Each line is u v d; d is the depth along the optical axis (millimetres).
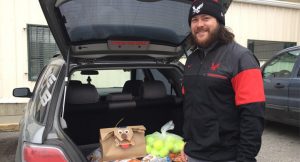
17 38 6645
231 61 1611
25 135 1896
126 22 2248
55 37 2076
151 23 2320
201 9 1687
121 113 2859
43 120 1907
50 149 1669
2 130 5715
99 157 2375
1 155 4488
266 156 4414
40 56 6914
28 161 1667
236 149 1680
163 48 2662
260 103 1543
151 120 3029
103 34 2318
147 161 2303
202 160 1730
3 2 6441
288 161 4211
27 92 3518
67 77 2141
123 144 2314
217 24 1700
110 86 3520
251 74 1555
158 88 2955
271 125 6301
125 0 2016
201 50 1757
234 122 1660
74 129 2738
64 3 1850
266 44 9758
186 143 1870
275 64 5598
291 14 10000
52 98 2031
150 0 2049
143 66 2707
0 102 6574
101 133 2314
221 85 1621
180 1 2084
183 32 2447
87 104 2627
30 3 6680
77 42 2312
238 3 9039
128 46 2496
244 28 9273
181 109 2957
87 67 2480
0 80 6574
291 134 5594
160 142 2451
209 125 1677
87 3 1949
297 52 5082
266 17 9570
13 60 6652
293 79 4926
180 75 2914
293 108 4895
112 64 2576
